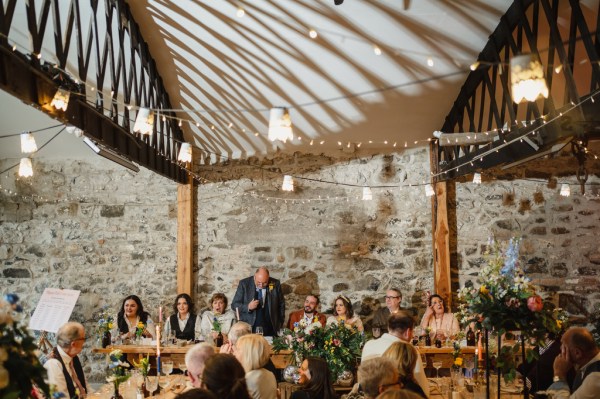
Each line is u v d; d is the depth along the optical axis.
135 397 4.56
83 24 6.07
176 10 5.94
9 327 2.49
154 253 8.16
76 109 4.46
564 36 6.08
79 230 8.20
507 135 5.81
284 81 6.93
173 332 6.67
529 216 8.04
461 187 8.12
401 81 6.88
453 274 8.02
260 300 7.61
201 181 8.23
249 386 3.66
